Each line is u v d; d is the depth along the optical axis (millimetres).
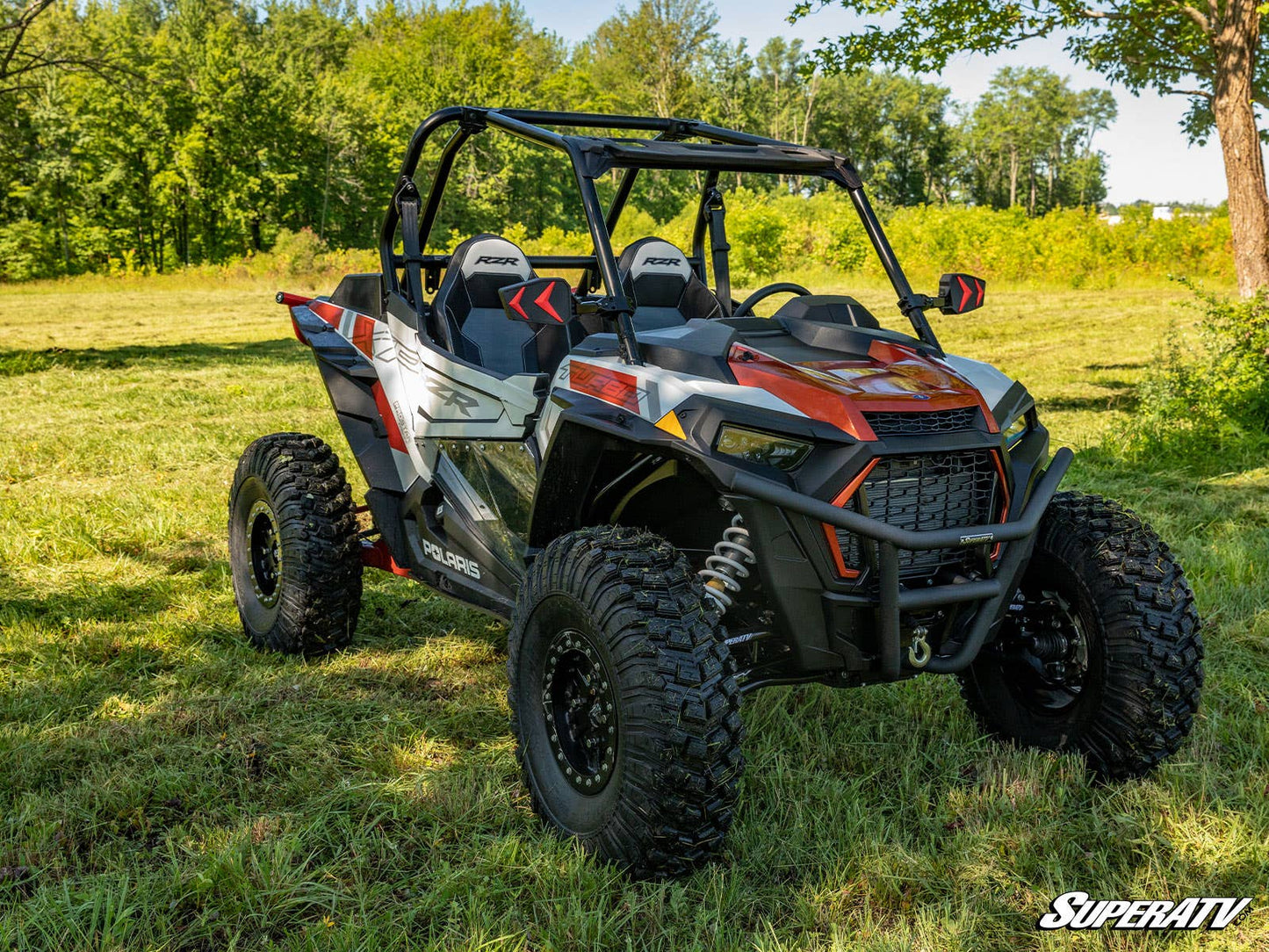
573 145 2996
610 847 2463
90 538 5273
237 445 7695
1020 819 2750
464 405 3535
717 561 2648
